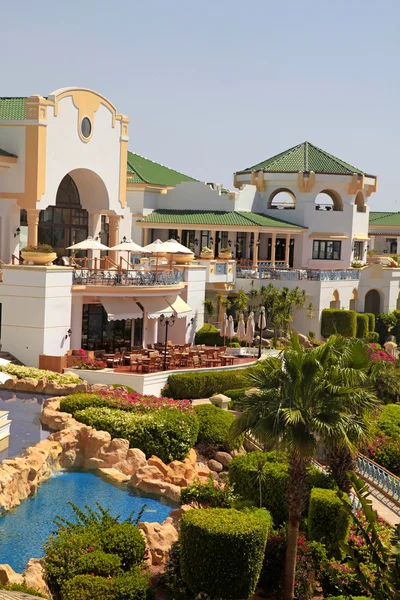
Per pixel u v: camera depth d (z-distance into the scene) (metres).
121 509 27.70
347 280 70.25
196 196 71.69
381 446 37.00
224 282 61.34
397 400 45.72
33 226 47.78
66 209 53.34
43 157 47.56
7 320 41.88
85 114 50.84
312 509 26.06
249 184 77.19
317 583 24.45
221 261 61.47
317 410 22.70
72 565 21.19
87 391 38.22
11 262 48.41
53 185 48.72
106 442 31.97
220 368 45.09
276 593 23.91
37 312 41.25
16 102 50.31
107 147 53.38
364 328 68.94
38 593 19.02
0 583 19.69
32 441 31.81
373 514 17.47
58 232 52.94
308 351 23.19
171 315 47.62
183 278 51.97
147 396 37.78
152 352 44.66
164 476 30.88
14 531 24.91
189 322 52.59
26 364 41.56
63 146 49.22
